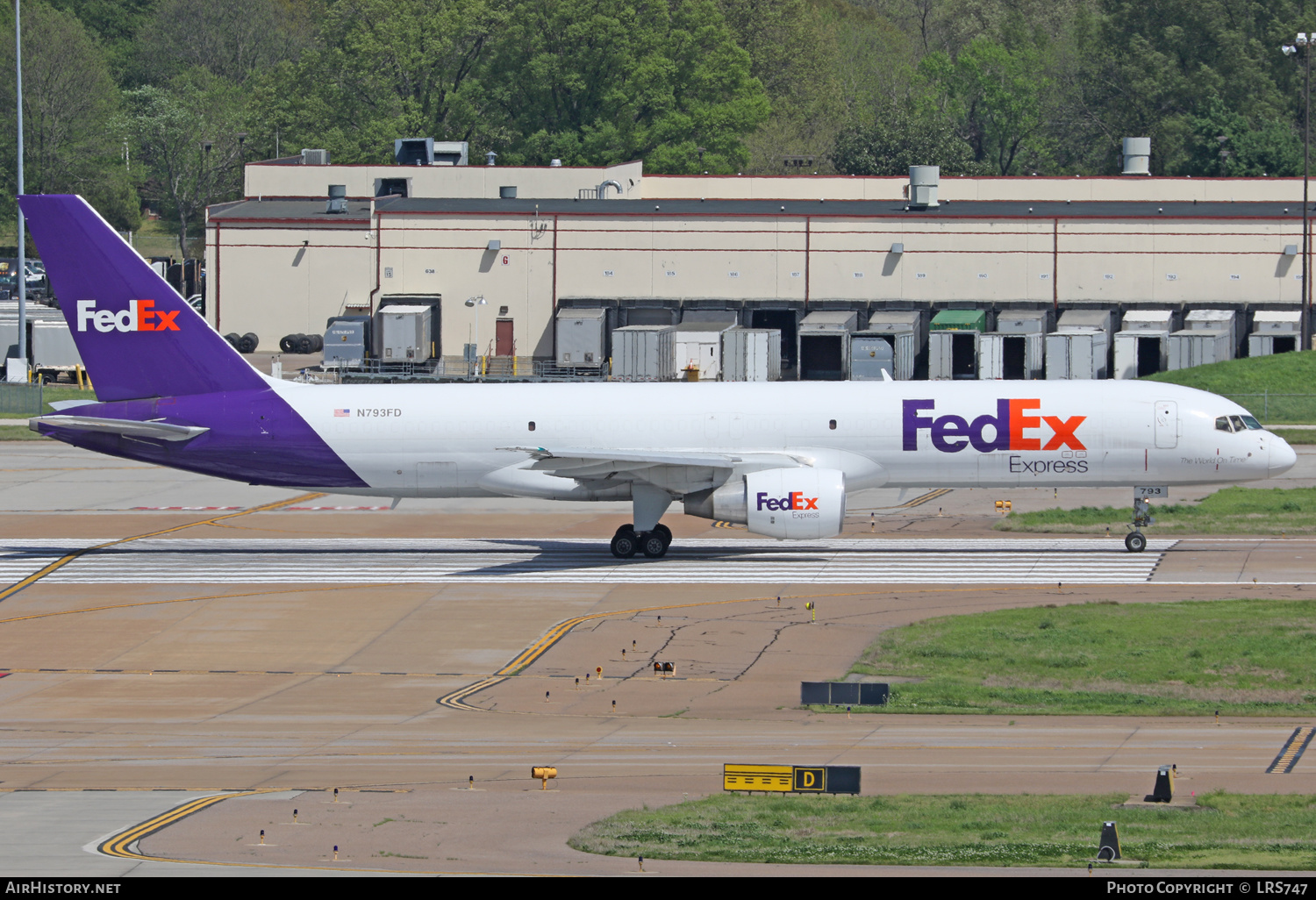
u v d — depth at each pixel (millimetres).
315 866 92000
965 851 94250
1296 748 124188
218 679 158000
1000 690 145875
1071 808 105938
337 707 145250
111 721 140250
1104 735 129625
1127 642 161500
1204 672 149750
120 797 111938
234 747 129375
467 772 119688
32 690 153625
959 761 121062
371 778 117938
